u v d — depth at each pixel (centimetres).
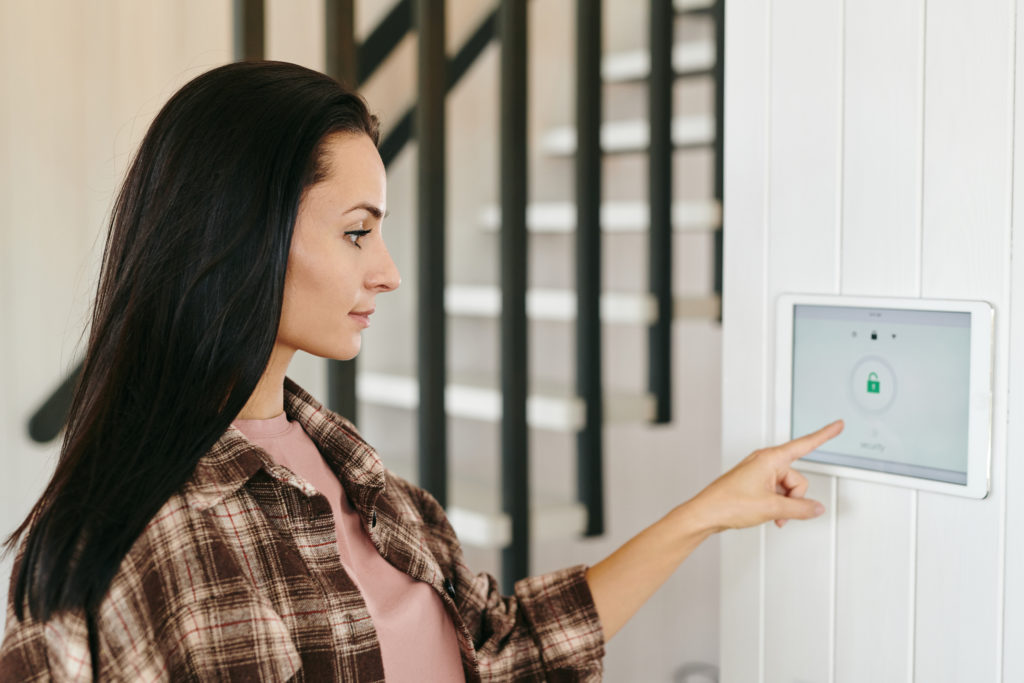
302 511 81
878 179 96
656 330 254
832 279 100
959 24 89
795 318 102
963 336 90
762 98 104
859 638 99
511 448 230
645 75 277
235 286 76
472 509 238
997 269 88
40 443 205
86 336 206
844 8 97
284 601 77
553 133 295
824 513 101
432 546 104
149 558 72
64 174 222
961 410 90
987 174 88
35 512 75
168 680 72
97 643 71
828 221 100
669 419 259
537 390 258
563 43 311
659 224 249
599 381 241
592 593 102
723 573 109
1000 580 89
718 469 330
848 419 98
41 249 219
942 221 91
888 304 95
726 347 109
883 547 97
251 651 73
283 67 82
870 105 96
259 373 78
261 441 87
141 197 79
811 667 102
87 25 223
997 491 89
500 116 227
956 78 90
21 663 70
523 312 230
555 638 100
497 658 99
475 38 265
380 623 88
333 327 83
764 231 105
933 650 93
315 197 79
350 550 90
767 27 103
